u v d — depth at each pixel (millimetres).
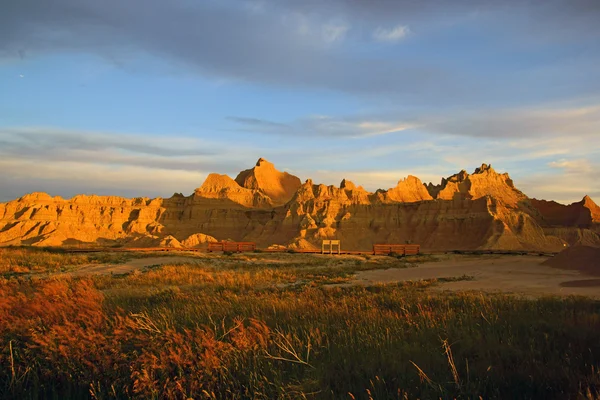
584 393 7621
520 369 8742
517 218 143125
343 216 159750
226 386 8367
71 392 8781
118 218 177000
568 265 38531
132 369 8797
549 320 13086
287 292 23250
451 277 32906
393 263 52250
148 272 35688
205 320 13422
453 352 10070
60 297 14766
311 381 8312
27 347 10328
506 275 34031
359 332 11609
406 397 7453
